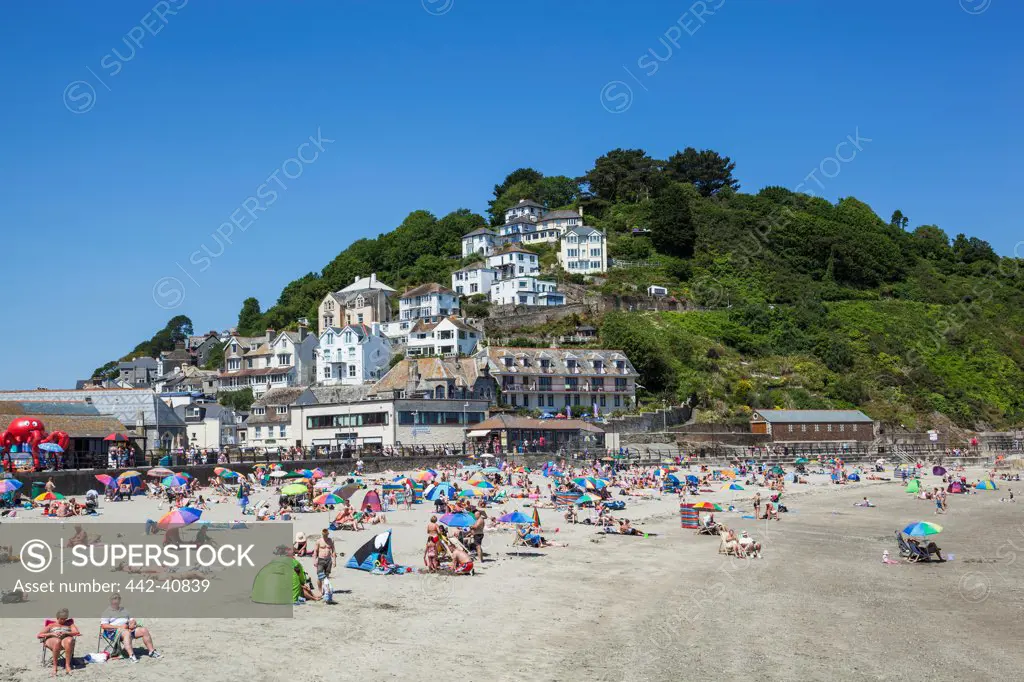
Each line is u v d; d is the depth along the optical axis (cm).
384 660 2411
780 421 12800
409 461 8862
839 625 3012
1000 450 13850
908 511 6738
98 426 7800
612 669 2428
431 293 17000
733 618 3080
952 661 2600
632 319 16212
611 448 10981
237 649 2455
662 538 4988
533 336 15600
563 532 5066
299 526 4803
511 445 10338
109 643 2373
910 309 19138
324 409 10819
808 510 6781
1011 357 17962
